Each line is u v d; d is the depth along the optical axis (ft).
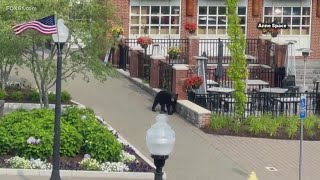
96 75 86.48
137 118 90.53
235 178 69.92
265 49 118.83
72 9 83.30
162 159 45.73
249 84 104.99
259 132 85.30
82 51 84.38
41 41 81.87
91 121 72.90
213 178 69.51
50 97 91.86
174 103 93.30
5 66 93.76
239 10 127.65
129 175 66.54
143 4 125.39
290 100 94.43
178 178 68.95
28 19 80.89
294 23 129.59
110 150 69.15
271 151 79.82
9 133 69.51
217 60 115.03
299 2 129.49
